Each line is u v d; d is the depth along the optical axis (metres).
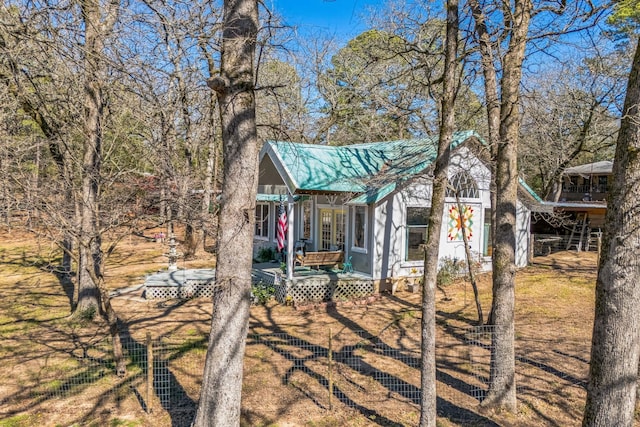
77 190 8.57
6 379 8.26
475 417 6.82
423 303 5.93
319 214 17.50
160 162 9.04
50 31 7.23
